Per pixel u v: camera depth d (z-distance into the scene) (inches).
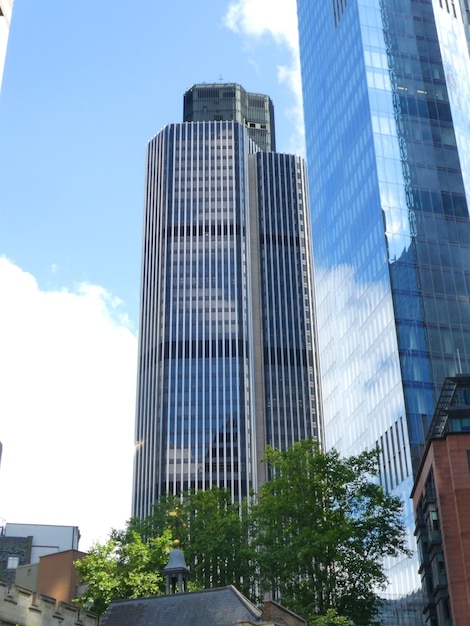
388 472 5408.5
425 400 5344.5
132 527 3924.7
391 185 6186.0
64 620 2420.0
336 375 6624.0
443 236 6043.3
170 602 2373.3
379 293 5920.3
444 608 3607.3
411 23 7003.0
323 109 7573.8
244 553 3265.3
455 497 3531.0
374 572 3102.9
